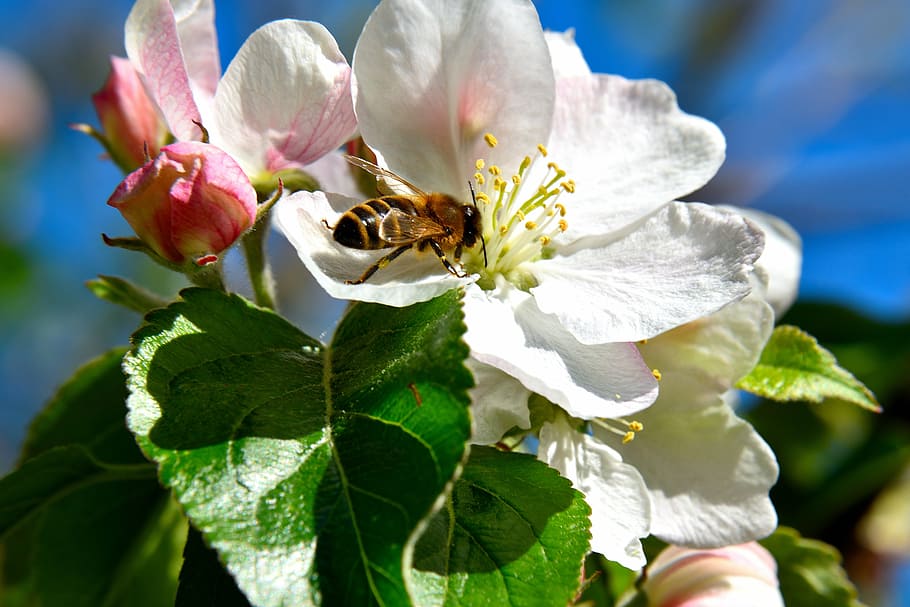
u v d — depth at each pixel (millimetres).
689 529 181
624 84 188
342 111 178
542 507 166
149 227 169
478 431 172
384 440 156
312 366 168
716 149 185
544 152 182
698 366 183
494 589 162
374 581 150
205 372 165
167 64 173
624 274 181
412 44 177
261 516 154
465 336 170
